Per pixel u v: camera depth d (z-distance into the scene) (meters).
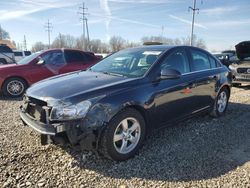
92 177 3.11
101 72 4.31
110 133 3.29
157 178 3.11
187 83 4.39
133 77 3.84
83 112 3.13
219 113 5.53
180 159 3.57
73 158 3.53
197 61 4.93
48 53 8.27
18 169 3.23
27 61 8.15
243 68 9.66
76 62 8.55
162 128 4.13
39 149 3.77
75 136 3.10
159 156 3.65
